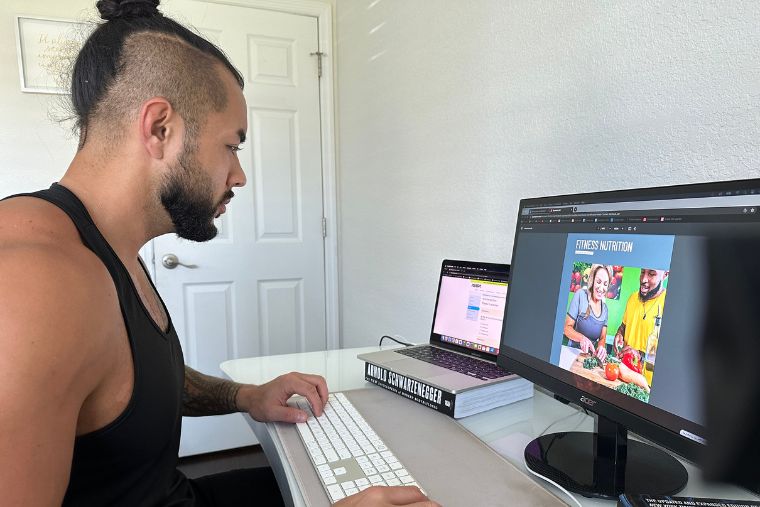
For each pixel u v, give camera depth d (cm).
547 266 77
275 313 229
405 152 166
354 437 76
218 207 80
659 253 57
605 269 65
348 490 60
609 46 89
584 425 83
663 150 80
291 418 83
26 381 43
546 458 68
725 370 48
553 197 77
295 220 230
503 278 103
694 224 53
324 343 240
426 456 69
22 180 188
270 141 222
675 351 54
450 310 114
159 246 208
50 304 46
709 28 72
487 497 58
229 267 220
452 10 136
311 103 228
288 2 219
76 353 48
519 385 93
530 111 109
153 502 70
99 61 67
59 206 58
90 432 56
